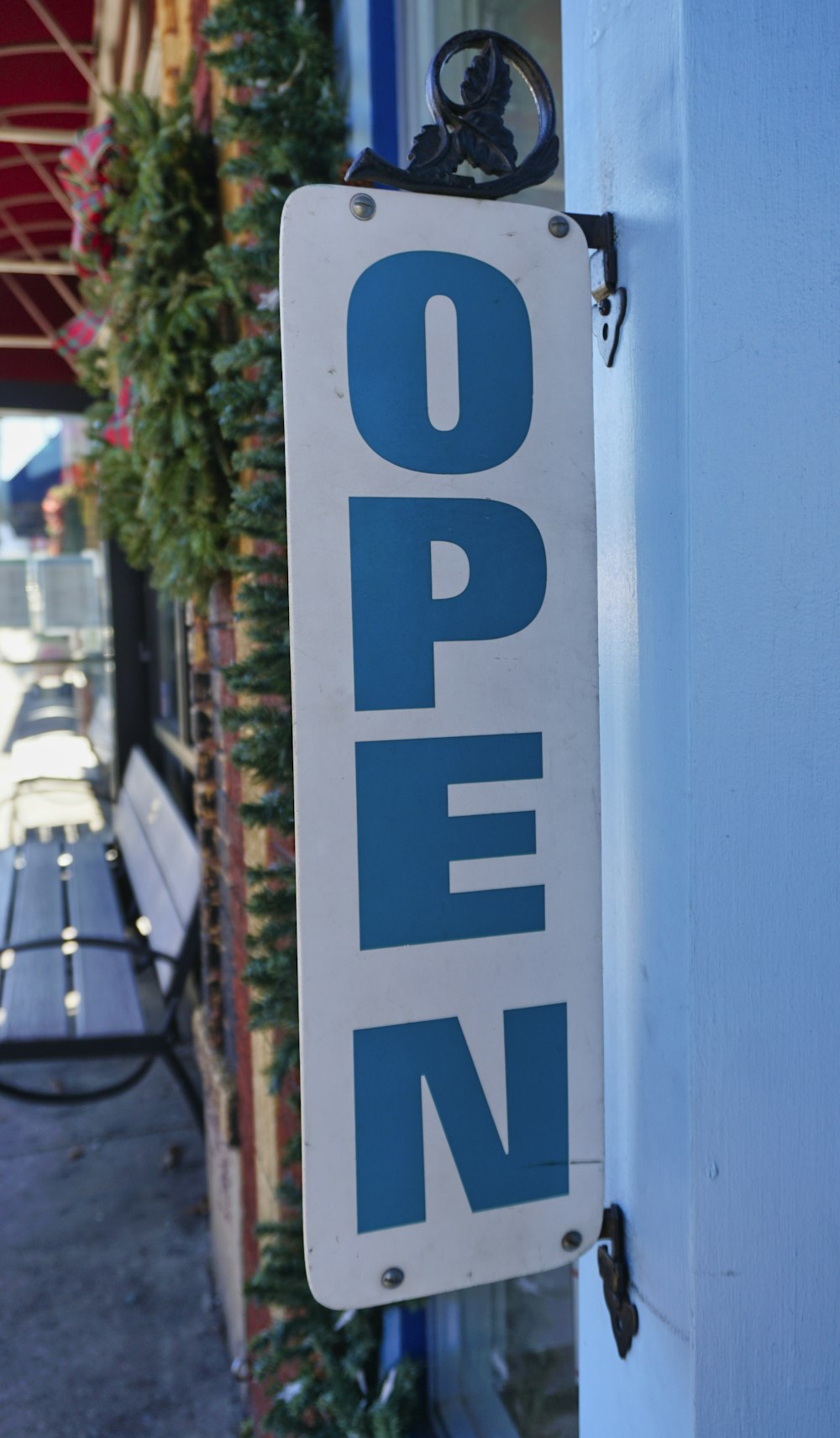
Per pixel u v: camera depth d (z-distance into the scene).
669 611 0.92
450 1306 1.84
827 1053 0.94
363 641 0.85
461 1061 0.89
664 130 0.90
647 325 0.94
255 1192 2.45
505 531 0.88
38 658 6.14
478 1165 0.90
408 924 0.87
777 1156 0.94
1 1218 3.22
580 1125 0.92
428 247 0.86
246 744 1.66
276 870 1.74
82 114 4.32
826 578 0.92
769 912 0.92
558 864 0.90
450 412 0.87
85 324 3.43
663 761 0.94
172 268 2.26
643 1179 1.00
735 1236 0.93
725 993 0.92
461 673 0.87
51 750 6.22
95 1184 3.40
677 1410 0.95
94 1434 2.36
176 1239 3.10
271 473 1.75
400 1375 1.73
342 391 0.84
